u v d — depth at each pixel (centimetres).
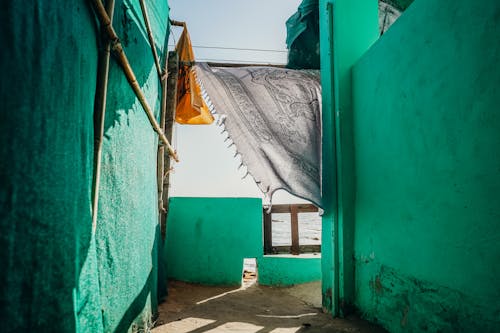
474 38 231
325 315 430
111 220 242
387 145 357
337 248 436
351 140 445
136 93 308
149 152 376
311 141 473
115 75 254
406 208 318
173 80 573
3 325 121
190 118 688
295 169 453
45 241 143
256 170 444
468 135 236
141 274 317
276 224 4028
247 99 478
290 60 582
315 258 612
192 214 623
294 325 388
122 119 271
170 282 579
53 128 152
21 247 131
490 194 215
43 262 142
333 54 464
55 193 151
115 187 252
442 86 267
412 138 310
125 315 265
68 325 153
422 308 289
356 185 434
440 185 268
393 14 543
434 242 275
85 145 186
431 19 283
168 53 558
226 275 600
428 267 282
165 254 604
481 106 223
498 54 210
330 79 461
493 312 212
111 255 239
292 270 607
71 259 159
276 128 469
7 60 127
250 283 632
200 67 499
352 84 452
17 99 131
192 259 605
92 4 207
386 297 351
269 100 482
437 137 272
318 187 451
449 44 259
